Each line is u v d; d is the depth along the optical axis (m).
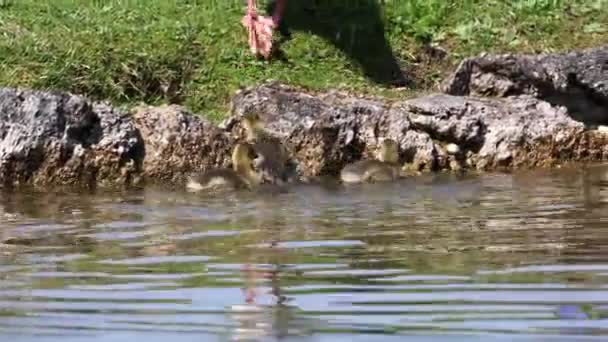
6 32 21.30
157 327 10.04
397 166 19.36
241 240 13.82
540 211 15.62
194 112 20.58
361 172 18.80
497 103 20.86
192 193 17.83
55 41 21.03
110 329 10.00
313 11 23.20
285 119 19.73
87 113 19.05
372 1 23.55
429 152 19.98
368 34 22.92
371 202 16.69
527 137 20.33
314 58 22.08
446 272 11.84
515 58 21.48
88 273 12.20
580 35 23.39
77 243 13.89
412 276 11.70
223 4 23.11
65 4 22.58
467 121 20.25
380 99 20.78
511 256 12.59
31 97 18.91
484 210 15.77
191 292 11.23
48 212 16.23
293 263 12.44
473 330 9.73
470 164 20.27
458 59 22.80
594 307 10.37
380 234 14.04
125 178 18.92
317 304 10.69
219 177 18.11
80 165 18.80
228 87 21.05
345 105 20.12
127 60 20.81
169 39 21.61
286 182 18.78
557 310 10.29
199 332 9.87
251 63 21.59
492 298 10.74
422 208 16.05
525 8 23.95
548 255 12.60
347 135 19.78
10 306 10.84
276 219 15.30
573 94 21.55
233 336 9.72
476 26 23.42
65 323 10.23
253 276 11.85
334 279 11.65
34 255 13.21
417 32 23.12
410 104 20.41
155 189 18.28
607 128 21.12
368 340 9.52
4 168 18.52
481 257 12.56
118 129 19.11
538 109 20.86
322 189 18.08
